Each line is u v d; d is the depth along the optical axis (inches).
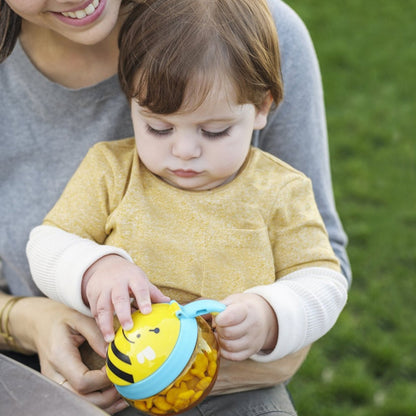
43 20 50.9
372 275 128.3
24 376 38.4
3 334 59.2
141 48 50.3
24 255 61.8
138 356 42.4
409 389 106.2
